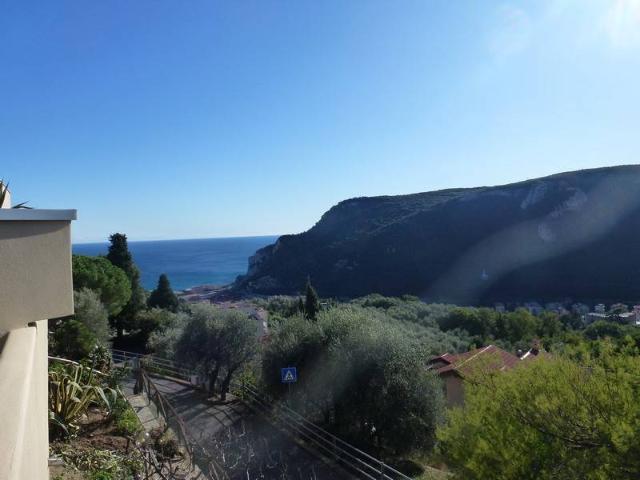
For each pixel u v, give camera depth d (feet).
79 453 16.58
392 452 42.04
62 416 18.69
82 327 28.58
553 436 18.38
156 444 20.54
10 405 5.46
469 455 20.47
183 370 55.52
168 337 65.16
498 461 18.70
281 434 39.42
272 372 47.96
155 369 58.08
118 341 92.38
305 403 45.70
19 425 4.97
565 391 18.99
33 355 7.81
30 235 9.47
